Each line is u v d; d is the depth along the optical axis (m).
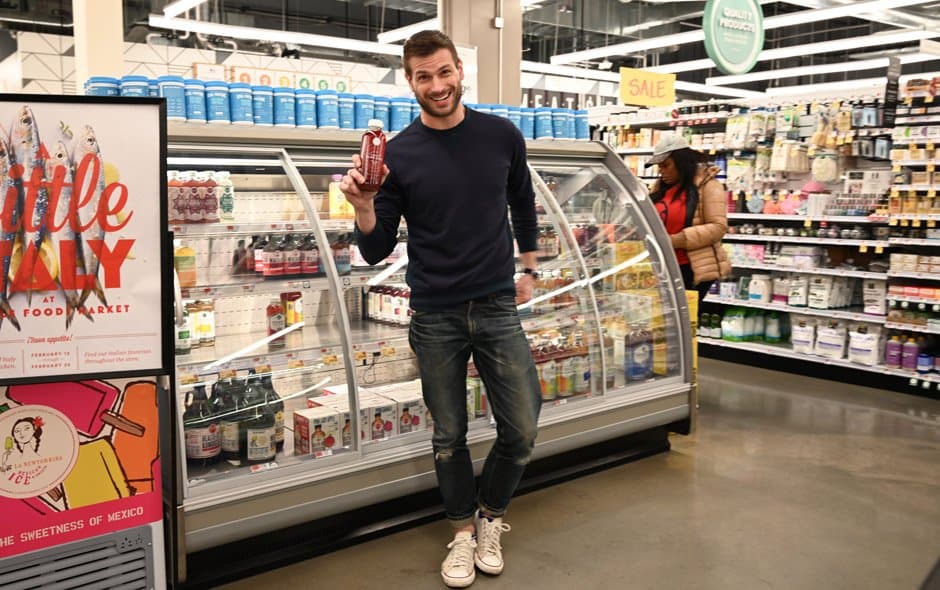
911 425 4.87
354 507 3.09
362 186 2.48
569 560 3.06
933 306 5.36
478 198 2.72
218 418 3.01
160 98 1.88
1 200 1.79
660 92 6.96
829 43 13.42
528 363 2.86
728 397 5.58
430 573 2.96
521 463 2.91
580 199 4.33
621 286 4.28
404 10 15.15
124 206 1.88
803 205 6.26
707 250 4.83
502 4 5.38
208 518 2.70
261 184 3.37
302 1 13.91
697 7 15.09
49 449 1.95
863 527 3.36
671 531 3.31
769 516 3.47
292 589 2.82
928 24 12.02
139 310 1.91
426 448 3.29
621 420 3.99
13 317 1.82
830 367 6.10
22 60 10.70
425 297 2.80
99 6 3.86
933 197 5.39
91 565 2.04
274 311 3.47
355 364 3.33
